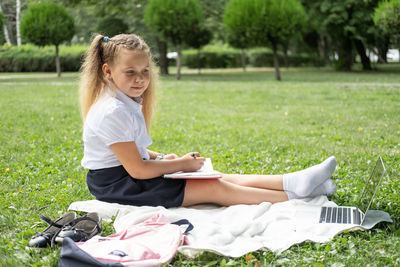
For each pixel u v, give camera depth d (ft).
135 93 10.78
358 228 9.45
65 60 102.42
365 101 35.76
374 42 87.20
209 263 8.24
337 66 93.76
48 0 82.28
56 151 18.94
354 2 77.71
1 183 14.07
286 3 61.31
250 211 10.78
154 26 69.87
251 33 63.26
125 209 10.52
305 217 10.50
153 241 8.79
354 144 19.90
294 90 46.88
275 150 18.88
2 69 101.76
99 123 10.57
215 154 18.38
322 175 11.12
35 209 11.69
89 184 11.30
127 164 10.55
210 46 136.87
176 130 24.53
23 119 28.07
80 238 9.16
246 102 37.99
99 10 85.10
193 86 54.85
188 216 10.42
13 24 108.06
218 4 86.58
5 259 8.39
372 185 10.71
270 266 8.15
